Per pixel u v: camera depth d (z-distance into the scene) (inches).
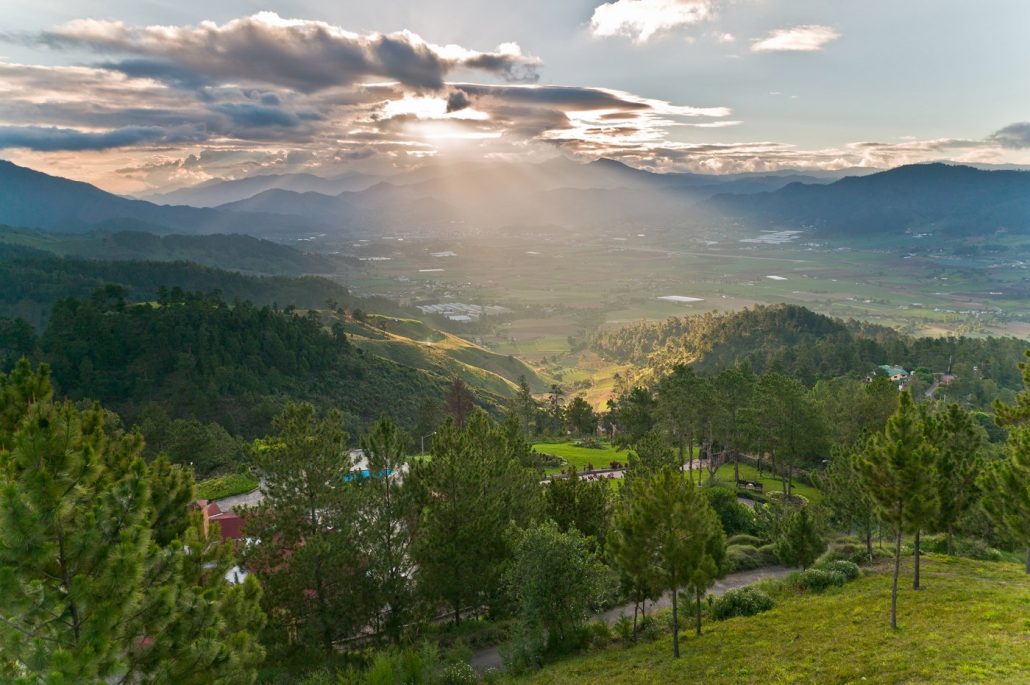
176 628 579.5
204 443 3058.6
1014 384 6215.6
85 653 469.4
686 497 1021.2
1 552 481.1
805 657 910.4
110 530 557.0
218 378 5506.9
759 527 2050.9
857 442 1676.9
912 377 5930.1
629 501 1316.4
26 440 545.6
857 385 3946.9
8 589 469.7
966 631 887.1
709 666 949.2
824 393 3779.5
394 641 1254.9
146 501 594.2
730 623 1176.8
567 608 1138.0
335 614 1177.4
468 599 1323.8
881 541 1675.7
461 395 4909.0
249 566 1196.5
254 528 1206.3
